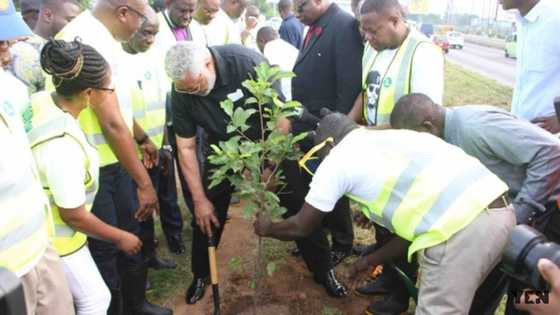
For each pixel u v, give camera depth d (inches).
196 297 133.6
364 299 134.0
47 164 80.1
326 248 129.2
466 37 2151.8
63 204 81.7
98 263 107.0
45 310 76.1
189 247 167.6
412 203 82.0
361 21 120.8
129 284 120.0
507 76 713.6
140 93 137.2
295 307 130.2
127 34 110.6
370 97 130.5
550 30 120.3
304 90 147.8
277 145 99.7
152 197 111.3
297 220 91.2
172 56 100.5
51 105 83.8
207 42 206.4
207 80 106.2
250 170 101.6
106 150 107.0
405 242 96.2
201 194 119.6
